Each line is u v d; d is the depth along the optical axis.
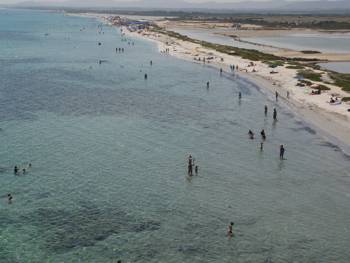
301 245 36.53
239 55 146.75
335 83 96.50
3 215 39.88
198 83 103.00
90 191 45.25
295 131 65.81
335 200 44.41
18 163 51.75
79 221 39.34
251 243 36.69
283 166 52.88
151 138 62.44
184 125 69.00
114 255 34.59
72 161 53.00
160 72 117.69
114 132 64.69
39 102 80.56
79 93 89.19
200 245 36.28
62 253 34.62
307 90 90.12
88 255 34.47
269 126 68.50
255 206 42.97
